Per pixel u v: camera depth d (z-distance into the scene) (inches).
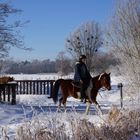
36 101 967.0
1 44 930.7
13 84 855.1
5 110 691.4
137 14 834.2
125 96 733.9
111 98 952.3
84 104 875.4
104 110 684.1
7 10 997.2
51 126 333.1
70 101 968.9
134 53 803.4
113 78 1301.7
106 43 853.8
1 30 920.9
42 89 1198.9
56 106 808.9
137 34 816.3
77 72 684.7
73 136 317.7
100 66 1979.6
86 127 324.5
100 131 327.9
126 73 792.3
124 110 409.1
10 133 421.7
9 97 866.1
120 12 841.5
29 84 1198.9
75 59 2070.6
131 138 330.3
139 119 361.7
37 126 336.2
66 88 703.7
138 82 744.3
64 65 2588.6
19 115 636.7
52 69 4119.1
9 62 1424.7
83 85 676.1
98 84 677.3
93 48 2033.7
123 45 823.1
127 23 829.8
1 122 573.3
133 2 836.6
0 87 863.1
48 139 310.0
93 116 512.7
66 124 348.8
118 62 835.4
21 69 3816.4
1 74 1464.1
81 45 2044.8
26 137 313.6
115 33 840.3
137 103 441.1
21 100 1008.2
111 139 320.5
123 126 343.3
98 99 965.2
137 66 783.1
